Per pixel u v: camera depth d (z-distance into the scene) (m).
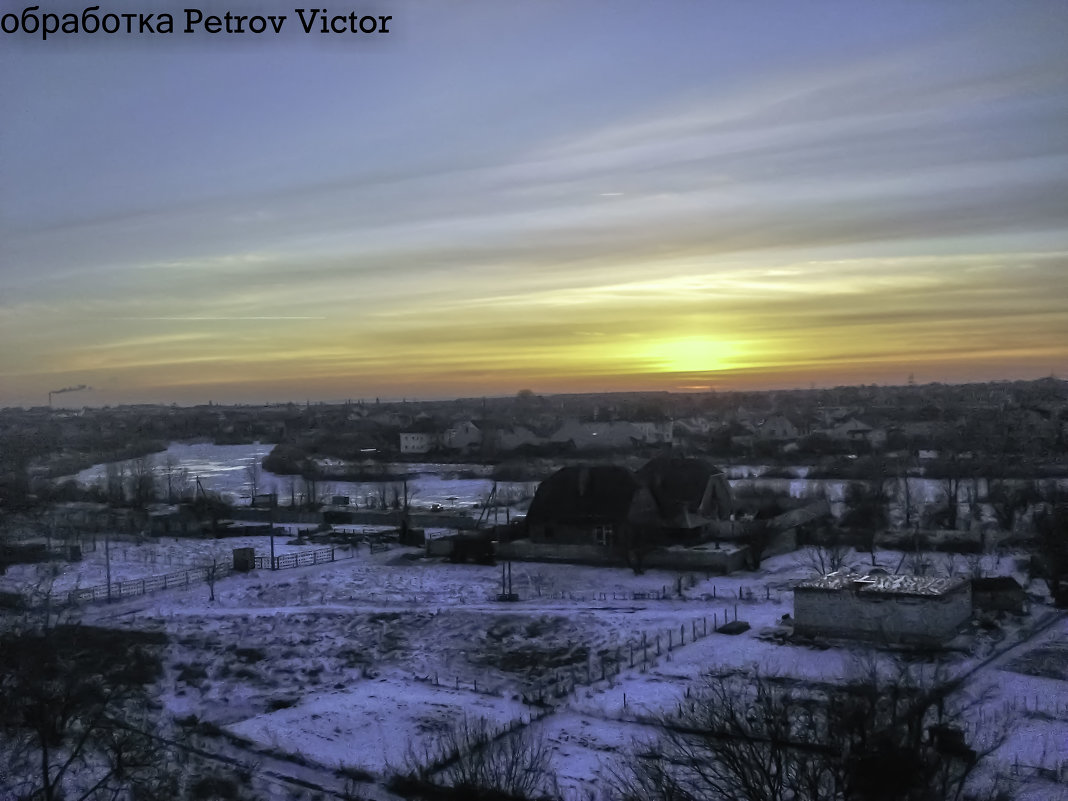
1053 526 62.84
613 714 40.00
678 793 28.17
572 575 71.00
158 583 70.31
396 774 34.25
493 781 32.50
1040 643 49.38
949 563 70.06
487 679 47.09
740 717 36.91
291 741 38.56
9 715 34.72
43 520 102.19
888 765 24.30
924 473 128.62
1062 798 30.09
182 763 36.16
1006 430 174.25
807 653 48.06
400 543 87.25
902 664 44.97
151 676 47.38
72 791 31.97
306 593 66.75
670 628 54.41
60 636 49.28
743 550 72.88
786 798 26.48
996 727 36.53
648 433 178.38
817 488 108.69
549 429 186.88
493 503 112.38
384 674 48.34
